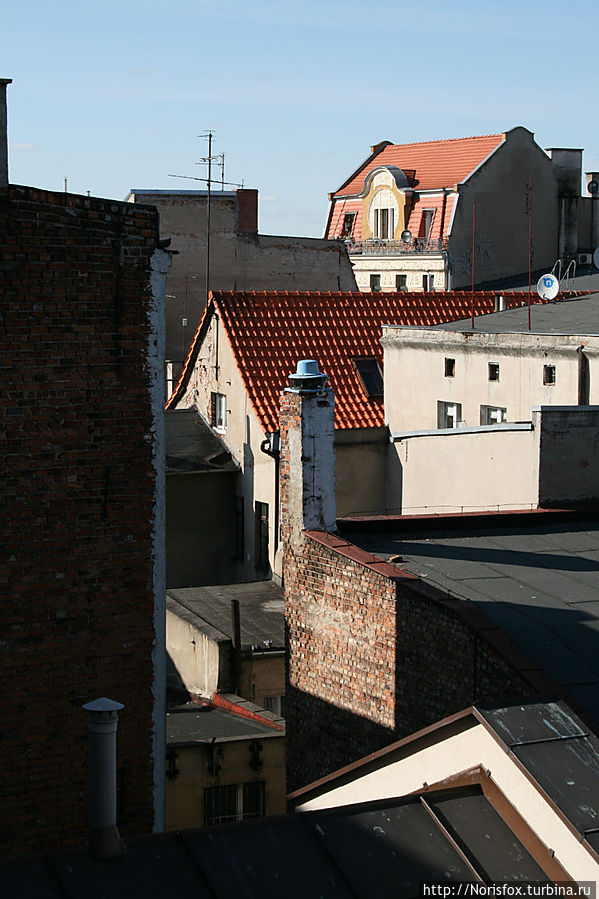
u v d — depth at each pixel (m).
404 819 10.09
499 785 10.07
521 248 66.00
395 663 15.28
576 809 9.16
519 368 30.25
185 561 34.62
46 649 14.29
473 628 13.71
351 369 36.06
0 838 14.21
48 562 14.20
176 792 20.97
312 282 55.25
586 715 10.64
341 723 16.50
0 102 13.63
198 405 37.25
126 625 14.64
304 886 9.31
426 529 18.42
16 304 13.79
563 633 14.10
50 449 14.09
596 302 34.88
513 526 18.78
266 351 35.44
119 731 14.74
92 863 9.55
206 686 24.89
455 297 39.78
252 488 33.88
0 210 13.61
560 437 19.45
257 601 28.27
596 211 67.69
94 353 14.22
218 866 9.52
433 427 33.12
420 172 68.38
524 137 65.75
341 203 73.44
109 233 14.19
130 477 14.50
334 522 17.53
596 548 17.78
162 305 14.54
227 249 53.41
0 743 14.17
